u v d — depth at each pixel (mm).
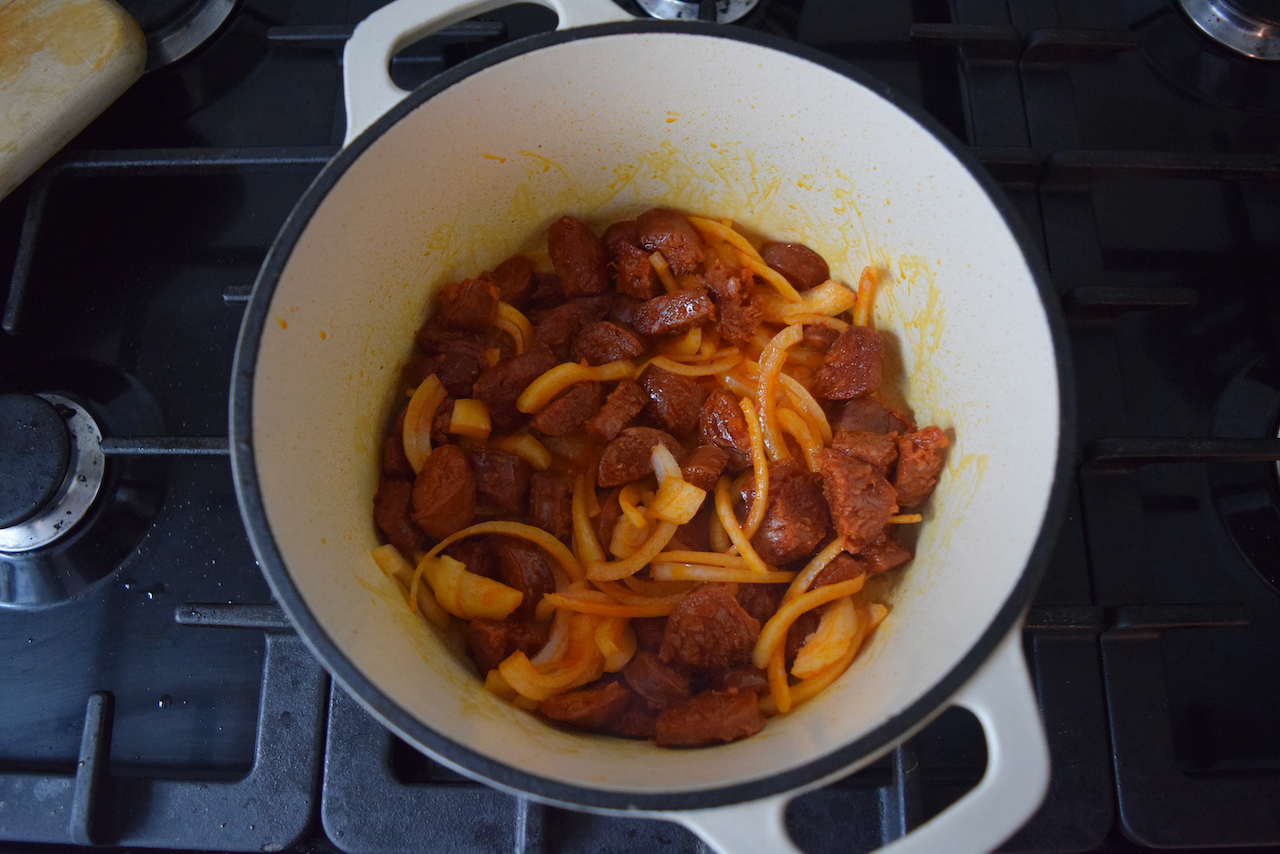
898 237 406
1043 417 344
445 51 468
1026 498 341
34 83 445
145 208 464
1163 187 462
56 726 403
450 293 429
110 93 457
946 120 463
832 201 419
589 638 396
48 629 413
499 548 405
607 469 410
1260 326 441
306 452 362
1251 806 375
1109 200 460
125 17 458
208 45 483
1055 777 379
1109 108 470
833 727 333
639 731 383
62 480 414
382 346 411
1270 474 417
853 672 372
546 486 413
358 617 348
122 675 408
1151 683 385
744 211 444
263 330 342
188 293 453
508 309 442
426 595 396
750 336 431
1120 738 381
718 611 385
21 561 416
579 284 439
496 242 440
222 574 417
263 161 436
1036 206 443
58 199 461
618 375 433
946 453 400
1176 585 408
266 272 345
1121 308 419
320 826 386
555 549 409
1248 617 380
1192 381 434
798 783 303
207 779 389
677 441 431
